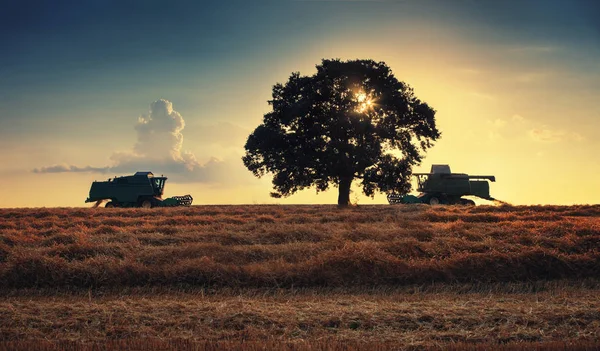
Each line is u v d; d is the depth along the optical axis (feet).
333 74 137.08
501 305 45.11
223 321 41.09
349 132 136.98
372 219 91.20
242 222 88.02
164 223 88.02
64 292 51.80
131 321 41.22
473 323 40.78
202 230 77.10
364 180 136.87
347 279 54.49
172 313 42.98
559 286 54.03
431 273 55.77
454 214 91.81
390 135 137.28
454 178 150.10
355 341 37.47
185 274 54.03
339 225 80.38
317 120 138.00
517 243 65.16
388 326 40.32
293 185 138.82
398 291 52.54
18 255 57.16
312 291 51.88
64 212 103.60
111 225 86.69
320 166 136.15
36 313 43.06
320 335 38.65
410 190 139.33
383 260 56.24
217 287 52.95
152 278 53.83
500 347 35.50
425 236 69.67
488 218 89.25
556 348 35.14
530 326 40.47
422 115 139.23
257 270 54.54
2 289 52.37
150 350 35.50
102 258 57.47
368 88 138.21
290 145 138.41
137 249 62.39
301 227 74.23
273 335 38.83
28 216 99.25
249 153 140.05
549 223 77.46
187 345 36.19
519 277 56.85
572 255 60.23
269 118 141.18
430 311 42.93
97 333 39.06
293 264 56.24
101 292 51.75
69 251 60.85
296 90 140.46
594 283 55.36
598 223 76.79
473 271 56.80
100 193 146.51
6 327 40.01
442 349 35.55
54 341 37.37
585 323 40.83
